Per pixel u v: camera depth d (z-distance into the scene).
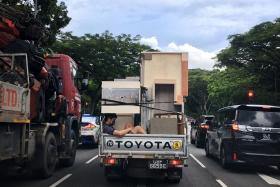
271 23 44.34
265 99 46.31
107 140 10.96
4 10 11.56
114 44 37.62
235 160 14.27
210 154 18.45
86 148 22.83
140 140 10.89
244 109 14.54
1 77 9.53
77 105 15.98
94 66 37.22
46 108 13.16
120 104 12.83
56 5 21.33
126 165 11.19
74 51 36.34
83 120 22.70
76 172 13.51
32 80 11.05
